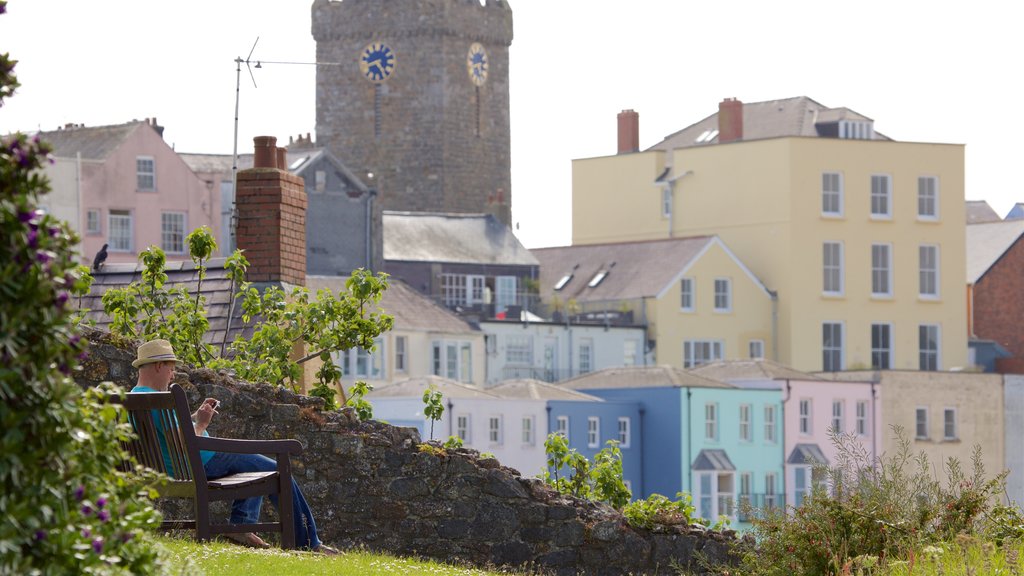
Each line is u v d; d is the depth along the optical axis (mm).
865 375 136500
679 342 157000
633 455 121438
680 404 120625
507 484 25609
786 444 126875
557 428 116438
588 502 26281
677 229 169625
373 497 25234
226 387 25047
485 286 166875
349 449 25203
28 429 10133
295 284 38125
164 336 32719
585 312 160125
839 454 24047
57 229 10242
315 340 33625
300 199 38438
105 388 11133
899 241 165875
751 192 164375
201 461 19328
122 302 33000
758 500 123625
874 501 21891
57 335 10180
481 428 112125
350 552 22609
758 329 160500
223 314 36031
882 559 21016
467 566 24797
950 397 139875
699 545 26703
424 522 25312
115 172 151000
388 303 138500
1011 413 142625
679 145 177500
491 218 172500
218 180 157500
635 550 26172
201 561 18141
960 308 168000
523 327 149000
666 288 156375
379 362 135125
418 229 169000
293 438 25109
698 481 120500
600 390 123750
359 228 161000
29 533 10086
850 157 164250
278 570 18438
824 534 21391
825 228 163000
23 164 10102
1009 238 176750
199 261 34438
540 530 25641
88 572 10367
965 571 19062
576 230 178000
